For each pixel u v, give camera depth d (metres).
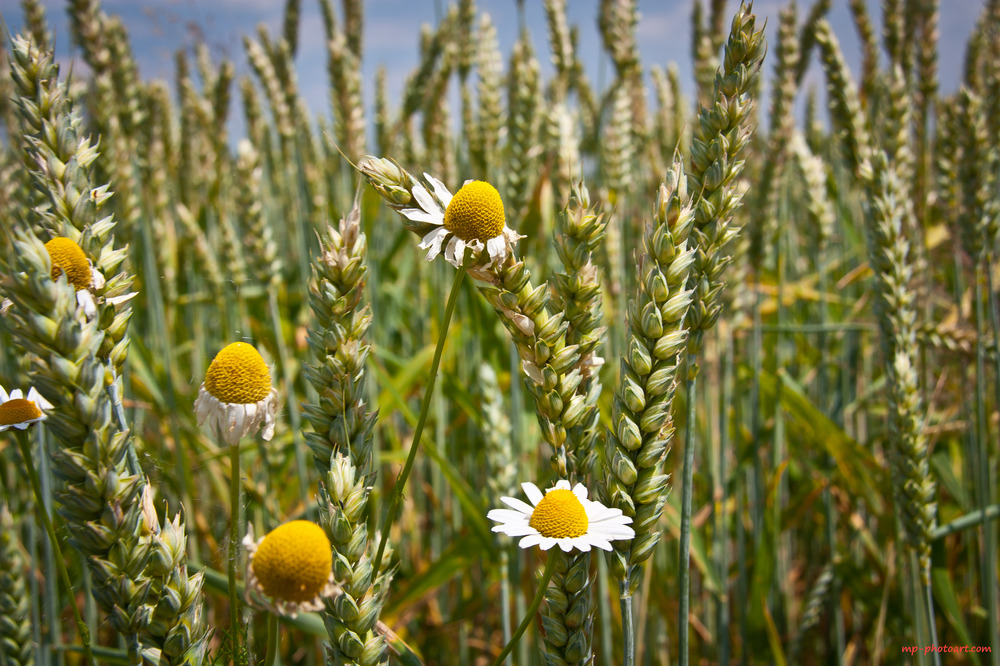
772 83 0.44
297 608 0.16
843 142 0.36
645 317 0.19
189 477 0.35
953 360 0.41
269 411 0.18
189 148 0.71
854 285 0.63
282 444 0.39
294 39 0.57
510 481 0.33
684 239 0.20
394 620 0.34
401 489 0.18
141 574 0.16
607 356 0.41
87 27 0.39
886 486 0.38
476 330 0.45
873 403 0.47
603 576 0.30
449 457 0.49
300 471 0.38
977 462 0.33
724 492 0.37
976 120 0.35
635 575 0.20
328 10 0.57
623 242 0.49
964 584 0.43
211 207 0.60
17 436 0.17
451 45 0.60
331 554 0.17
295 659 0.41
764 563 0.34
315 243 0.48
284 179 0.72
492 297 0.19
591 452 0.21
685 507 0.22
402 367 0.46
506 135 0.52
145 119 0.53
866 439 0.52
